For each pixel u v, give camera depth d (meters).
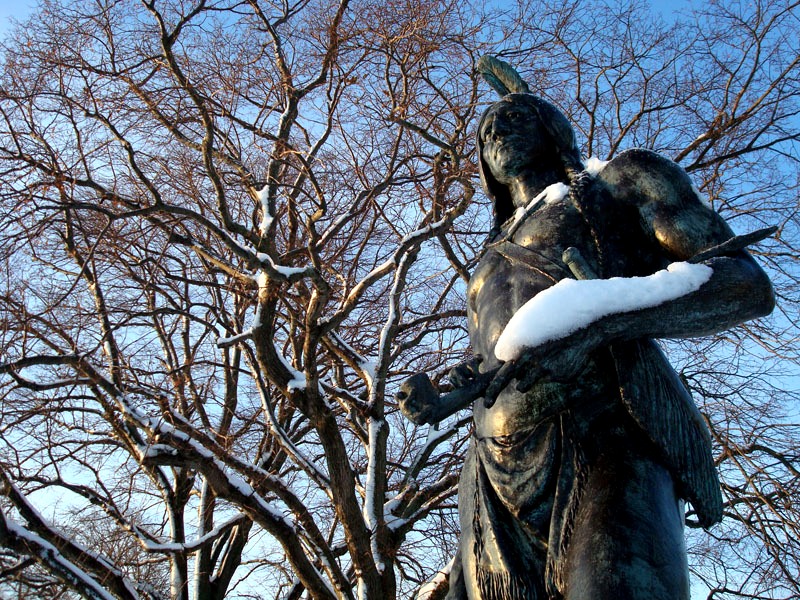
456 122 9.56
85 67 9.00
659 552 1.96
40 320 7.72
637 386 2.16
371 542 9.28
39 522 8.63
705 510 2.20
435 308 12.60
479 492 2.30
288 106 10.17
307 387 8.94
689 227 2.28
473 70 9.91
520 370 2.03
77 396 9.16
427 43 9.12
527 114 2.77
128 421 9.20
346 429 12.09
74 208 8.11
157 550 9.67
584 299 2.08
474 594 2.24
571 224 2.46
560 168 2.74
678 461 2.15
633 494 2.05
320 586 9.21
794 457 9.47
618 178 2.43
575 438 2.16
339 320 8.95
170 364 11.86
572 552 2.02
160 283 10.46
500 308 2.43
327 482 9.69
